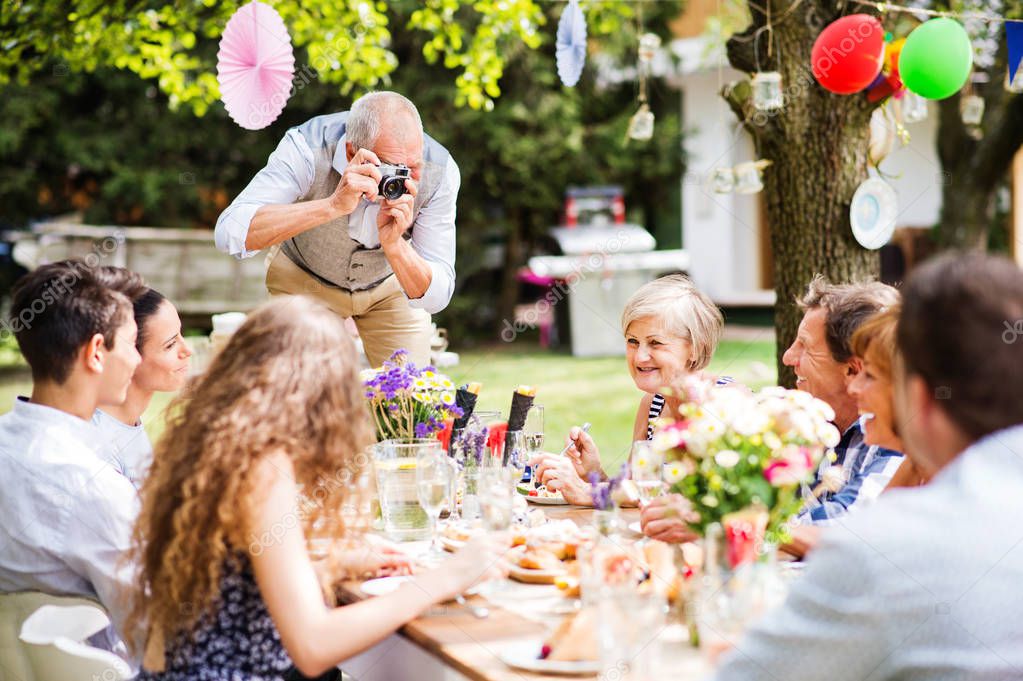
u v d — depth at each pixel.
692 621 1.52
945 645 1.11
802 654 1.16
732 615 1.49
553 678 1.42
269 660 1.66
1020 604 1.09
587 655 1.45
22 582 2.00
